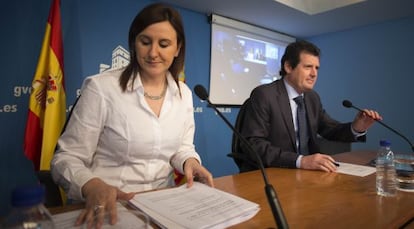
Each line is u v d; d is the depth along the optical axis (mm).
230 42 3189
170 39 932
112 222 569
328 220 644
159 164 1032
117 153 965
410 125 3041
